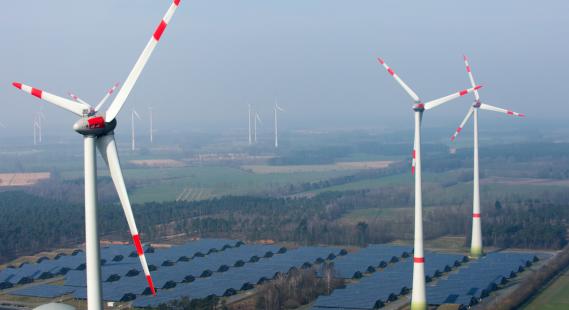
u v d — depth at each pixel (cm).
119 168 7806
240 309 13462
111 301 14150
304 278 14938
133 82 7731
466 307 13350
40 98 7631
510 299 13500
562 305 13538
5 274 16662
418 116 12119
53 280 16588
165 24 7681
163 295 14475
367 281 15300
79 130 7575
